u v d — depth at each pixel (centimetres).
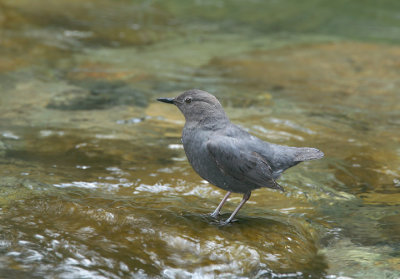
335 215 838
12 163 977
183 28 2212
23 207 770
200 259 666
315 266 682
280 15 2439
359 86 1586
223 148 744
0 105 1310
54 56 1748
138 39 2017
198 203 841
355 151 1112
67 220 733
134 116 1286
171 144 1120
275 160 777
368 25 2327
